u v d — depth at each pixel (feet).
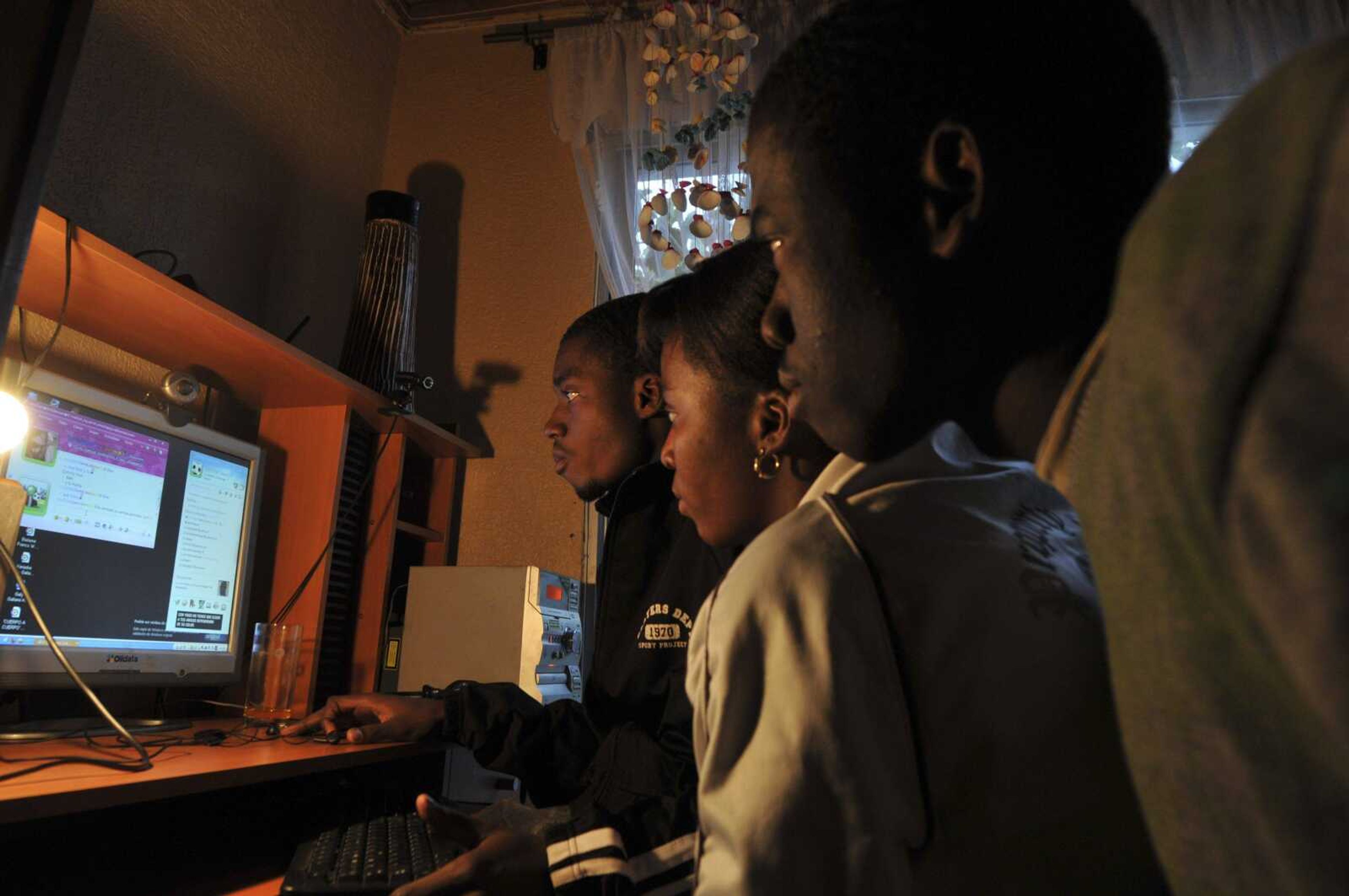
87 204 5.77
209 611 5.19
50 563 4.19
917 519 1.53
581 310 8.62
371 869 2.95
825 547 1.48
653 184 8.62
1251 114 0.74
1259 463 0.62
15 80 2.71
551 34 9.38
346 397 6.25
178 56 6.64
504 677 6.07
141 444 4.78
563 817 2.99
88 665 4.35
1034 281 1.19
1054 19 1.23
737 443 2.61
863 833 1.25
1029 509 1.75
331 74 8.52
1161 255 0.76
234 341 5.24
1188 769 0.81
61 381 4.28
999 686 1.33
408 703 4.73
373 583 6.70
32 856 3.42
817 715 1.31
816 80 1.35
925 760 1.30
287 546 6.20
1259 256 0.67
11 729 4.11
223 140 7.06
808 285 1.35
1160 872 1.25
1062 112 1.19
